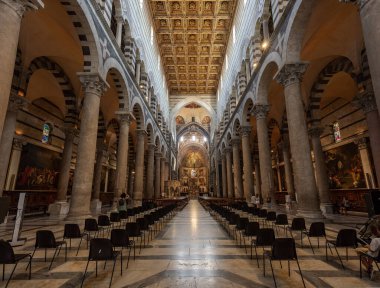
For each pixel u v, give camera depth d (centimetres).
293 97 905
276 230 750
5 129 989
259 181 2711
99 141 1795
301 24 890
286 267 403
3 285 330
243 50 1873
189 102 3972
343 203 1286
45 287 324
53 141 1825
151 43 2297
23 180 1509
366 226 428
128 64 1445
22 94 1056
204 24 2545
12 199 1379
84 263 431
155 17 2370
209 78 3588
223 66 3033
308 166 838
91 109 890
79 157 846
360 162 1445
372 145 1045
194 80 3641
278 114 1950
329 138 1733
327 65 1280
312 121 1418
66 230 496
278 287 320
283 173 2509
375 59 446
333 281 338
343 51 1112
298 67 916
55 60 1238
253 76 1491
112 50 1117
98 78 911
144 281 346
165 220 1092
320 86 1359
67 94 1375
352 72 1161
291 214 1070
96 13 929
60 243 436
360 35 1018
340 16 981
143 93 1838
